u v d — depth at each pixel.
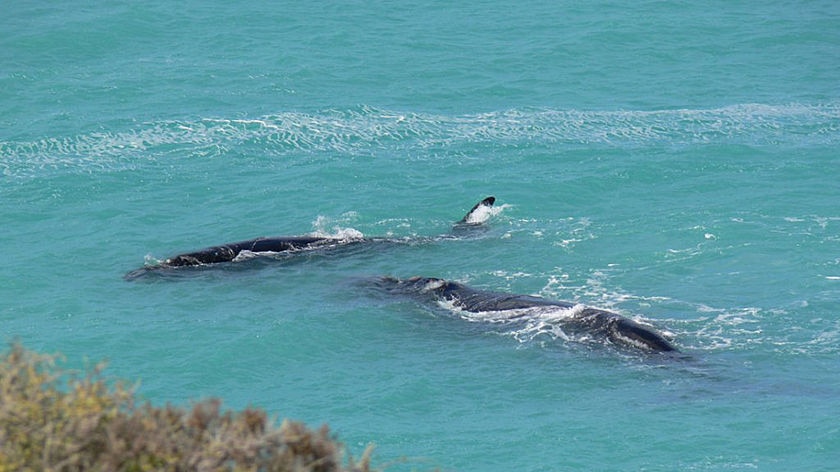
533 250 100.38
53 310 86.81
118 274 95.06
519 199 113.56
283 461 31.77
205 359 78.12
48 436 30.50
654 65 164.38
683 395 70.94
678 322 83.12
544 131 134.88
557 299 88.81
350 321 84.25
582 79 157.50
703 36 177.38
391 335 81.94
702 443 64.62
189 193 115.31
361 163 123.88
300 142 130.25
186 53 165.62
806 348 78.00
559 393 72.06
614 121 138.75
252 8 188.25
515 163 123.94
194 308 87.38
